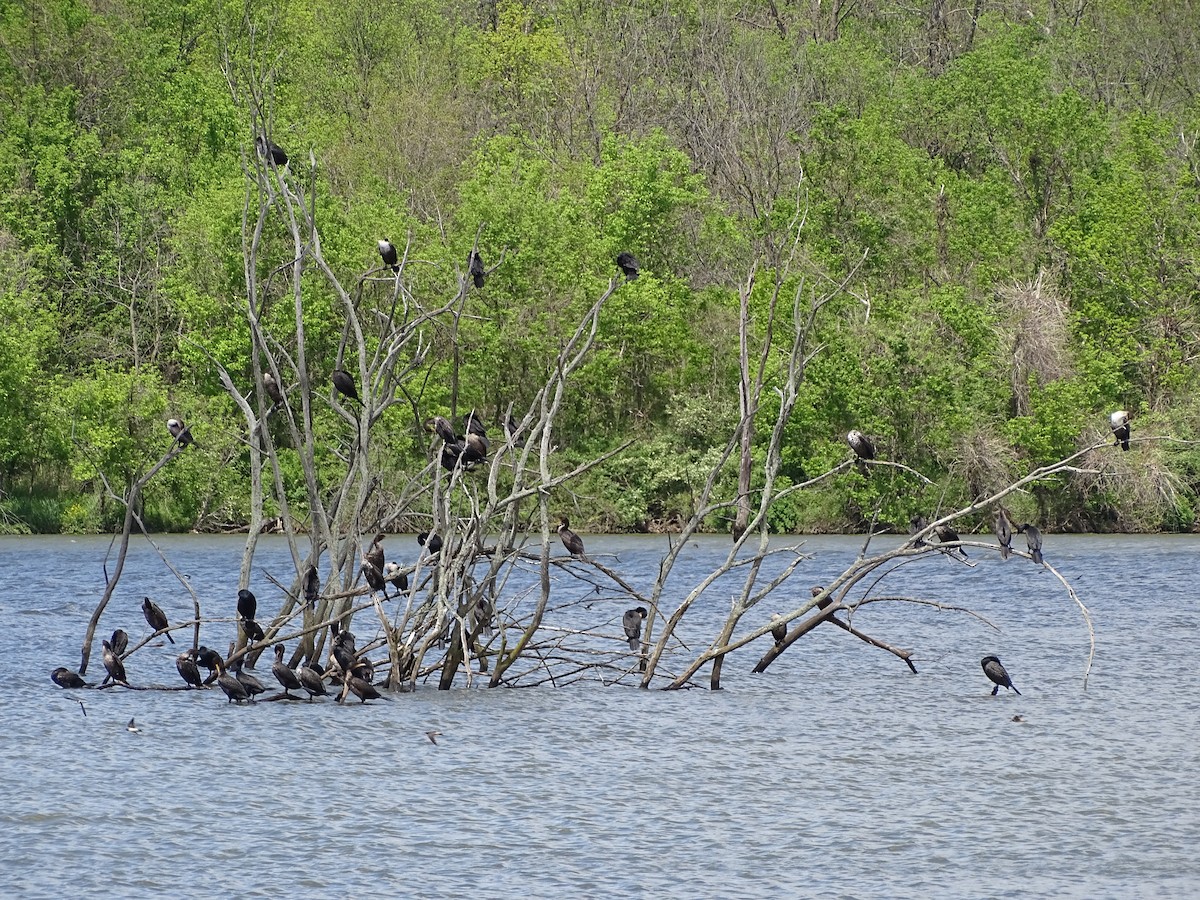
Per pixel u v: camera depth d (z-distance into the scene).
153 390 187.00
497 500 80.62
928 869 49.31
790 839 52.50
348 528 81.69
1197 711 73.19
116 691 77.69
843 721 70.88
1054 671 84.75
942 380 184.38
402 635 80.31
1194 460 186.88
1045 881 48.22
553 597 121.12
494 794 57.97
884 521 184.62
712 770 61.62
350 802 56.91
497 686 78.38
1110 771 61.53
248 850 51.25
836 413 187.50
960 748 65.56
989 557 155.38
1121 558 154.62
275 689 79.06
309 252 78.25
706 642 97.00
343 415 78.50
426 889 47.47
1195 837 52.62
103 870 49.28
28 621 105.75
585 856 50.66
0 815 55.19
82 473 181.00
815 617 76.44
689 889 47.47
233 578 134.75
